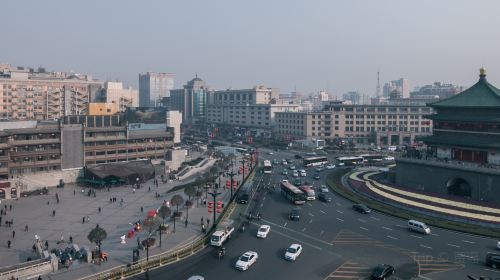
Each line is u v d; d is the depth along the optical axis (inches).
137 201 5118.1
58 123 6259.8
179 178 6678.2
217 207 4451.3
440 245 3380.9
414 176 5482.3
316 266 2952.8
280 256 3154.5
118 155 6914.4
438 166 5162.4
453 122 5364.2
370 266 2947.8
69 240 3612.2
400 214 4266.7
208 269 2903.5
